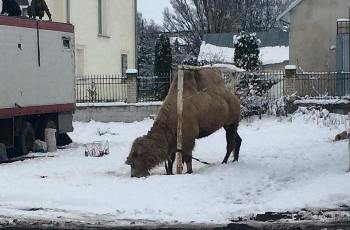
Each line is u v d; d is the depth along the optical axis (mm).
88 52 35500
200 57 45781
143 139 12820
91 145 18109
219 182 12031
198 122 13500
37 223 9203
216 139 20500
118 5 39031
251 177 12586
